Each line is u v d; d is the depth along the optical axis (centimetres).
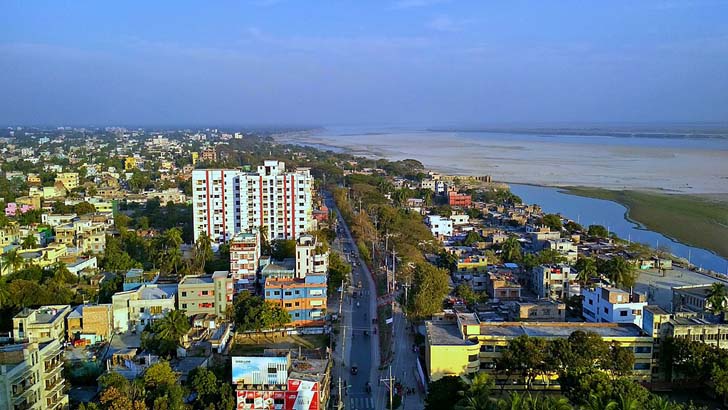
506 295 17938
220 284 15662
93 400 11106
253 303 15612
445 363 11925
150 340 13088
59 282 16812
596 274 18912
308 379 10488
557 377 12025
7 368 9194
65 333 14000
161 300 15062
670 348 12250
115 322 14788
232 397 10400
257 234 19800
